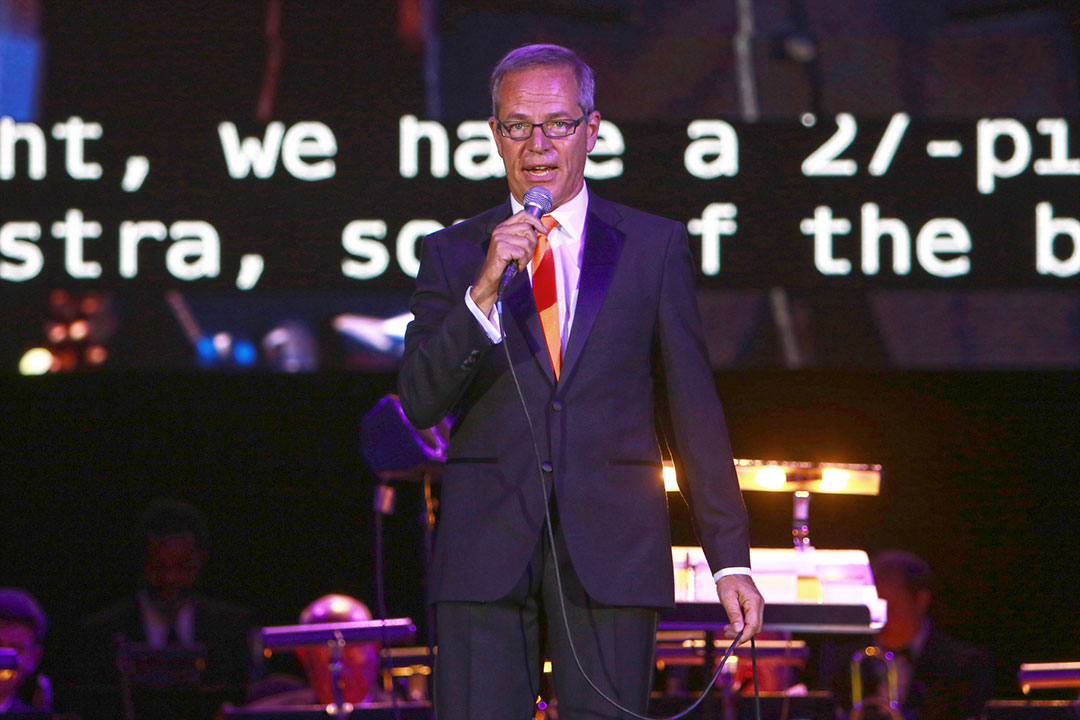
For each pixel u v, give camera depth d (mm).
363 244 20422
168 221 20422
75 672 18875
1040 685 14078
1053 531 24312
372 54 20578
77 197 20406
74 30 20531
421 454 9781
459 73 20500
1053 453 24312
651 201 20422
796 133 20500
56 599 24500
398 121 20484
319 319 20391
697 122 20469
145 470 24641
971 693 18812
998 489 24406
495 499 7180
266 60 20578
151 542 19375
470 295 7008
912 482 24516
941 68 20500
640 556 7133
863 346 20328
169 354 20266
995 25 20438
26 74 20484
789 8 20594
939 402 24500
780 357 20328
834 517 24656
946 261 20344
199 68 20594
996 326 20266
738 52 20547
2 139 20391
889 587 19156
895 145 20453
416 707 13500
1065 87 20266
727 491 7461
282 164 20500
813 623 11273
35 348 20219
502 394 7316
